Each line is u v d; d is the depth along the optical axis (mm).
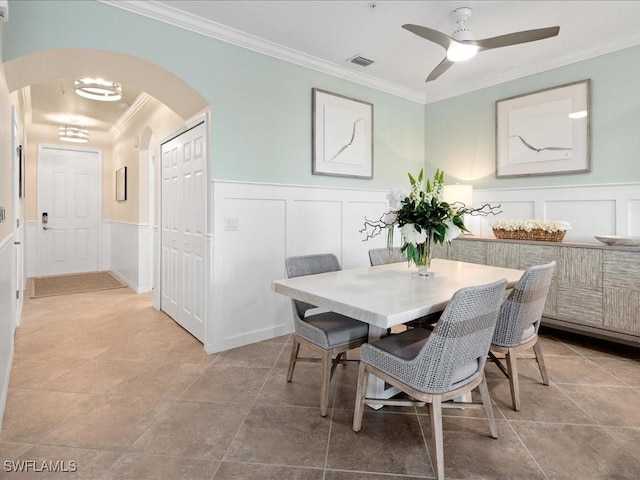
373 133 4156
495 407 2168
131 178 5551
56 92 4570
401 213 2320
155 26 2664
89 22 2408
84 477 1588
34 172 6344
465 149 4340
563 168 3557
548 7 2676
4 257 2242
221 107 2986
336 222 3822
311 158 3596
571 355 2936
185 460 1704
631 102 3154
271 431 1930
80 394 2301
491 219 4121
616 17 2816
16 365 2715
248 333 3207
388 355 1733
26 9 2229
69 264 6734
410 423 2014
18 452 1744
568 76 3518
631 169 3174
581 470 1639
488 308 1606
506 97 3957
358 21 2861
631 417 2055
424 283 2191
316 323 2246
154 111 4395
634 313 2773
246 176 3143
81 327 3621
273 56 3285
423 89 4445
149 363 2781
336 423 2008
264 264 3281
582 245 3035
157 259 4270
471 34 2604
